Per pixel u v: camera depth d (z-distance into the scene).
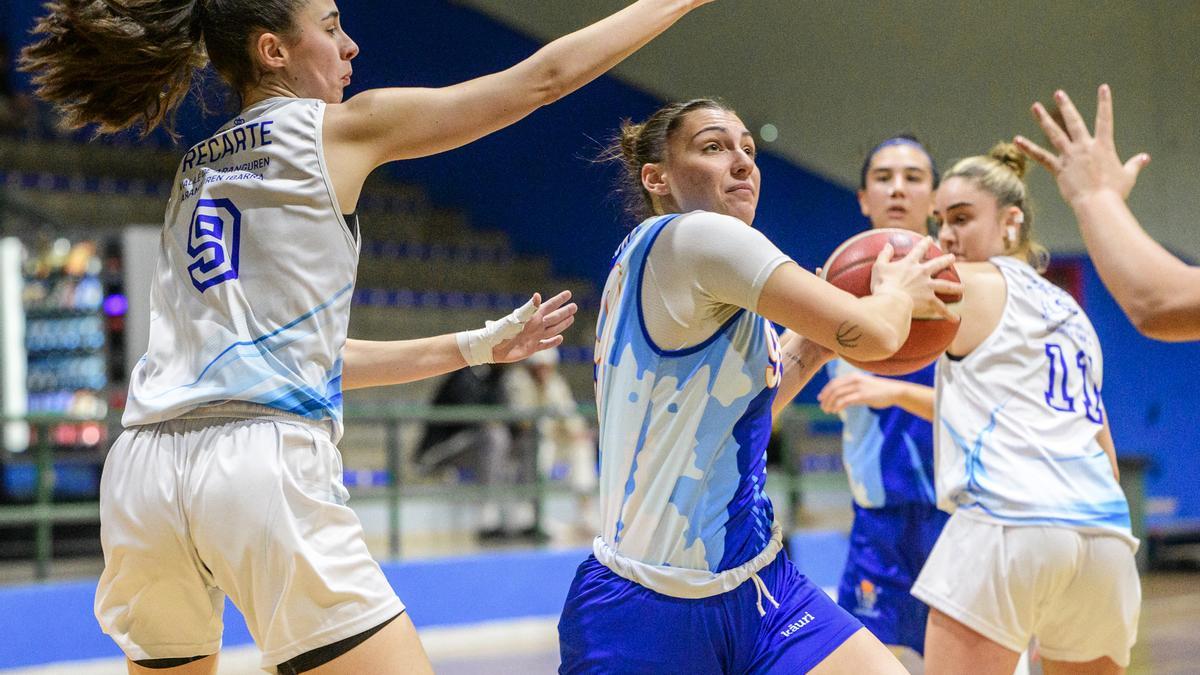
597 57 3.34
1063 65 14.23
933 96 15.20
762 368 3.40
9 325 13.72
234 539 3.18
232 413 3.26
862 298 3.22
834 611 3.46
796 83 16.80
